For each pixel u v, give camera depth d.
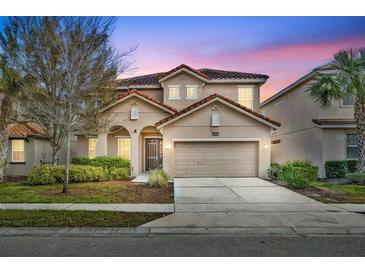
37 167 13.84
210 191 11.35
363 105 13.97
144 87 20.02
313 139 17.28
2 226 6.41
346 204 8.90
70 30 11.95
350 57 13.89
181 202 9.23
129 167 16.56
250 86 19.98
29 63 13.02
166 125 15.79
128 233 6.16
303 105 18.66
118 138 18.95
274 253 5.06
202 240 5.73
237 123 15.88
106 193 10.91
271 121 15.62
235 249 5.24
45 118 12.84
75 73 11.58
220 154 16.00
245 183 13.55
